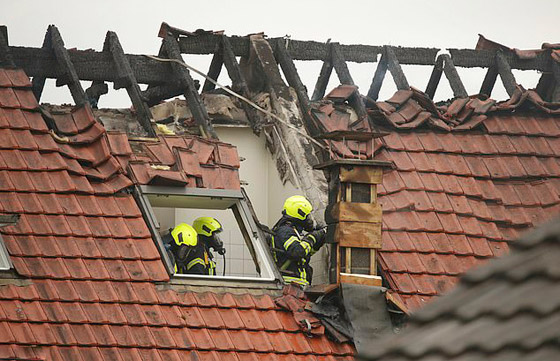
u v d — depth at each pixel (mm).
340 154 53688
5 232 44781
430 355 17359
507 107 59000
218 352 44406
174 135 51719
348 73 58938
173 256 47656
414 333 17984
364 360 17812
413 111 57594
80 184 47531
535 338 16781
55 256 44750
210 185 49688
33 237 45094
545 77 63312
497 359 16812
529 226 54469
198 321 44969
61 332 42688
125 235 46562
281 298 47062
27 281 43688
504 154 57062
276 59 59312
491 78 62656
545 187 56250
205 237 49781
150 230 47219
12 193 46188
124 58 54281
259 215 56938
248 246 49188
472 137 57406
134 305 44594
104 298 44281
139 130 55625
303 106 56125
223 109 57000
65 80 53594
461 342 17250
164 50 56781
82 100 51250
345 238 47781
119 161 49375
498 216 54406
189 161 50125
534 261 17828
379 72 61312
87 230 46062
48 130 48719
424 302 49375
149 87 57531
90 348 42719
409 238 51750
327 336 46438
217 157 51281
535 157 57594
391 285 49625
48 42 54156
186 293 45844
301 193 53875
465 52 61938
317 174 53688
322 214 52344
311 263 52875
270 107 56562
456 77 60250
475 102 59094
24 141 47906
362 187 48688
